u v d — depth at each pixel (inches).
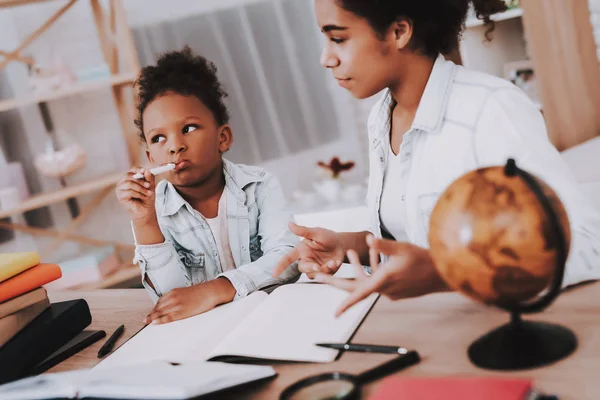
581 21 107.4
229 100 147.0
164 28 144.0
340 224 60.8
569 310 31.0
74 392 30.0
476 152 43.3
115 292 53.7
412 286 29.1
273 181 59.7
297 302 38.7
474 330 31.1
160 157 52.6
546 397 23.3
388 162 50.6
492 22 46.5
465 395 23.3
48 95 124.0
